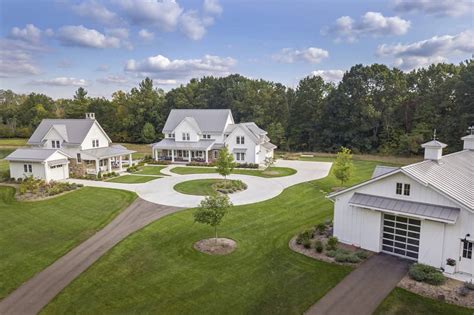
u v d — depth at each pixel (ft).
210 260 63.31
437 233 57.26
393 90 227.40
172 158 190.29
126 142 315.58
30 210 97.40
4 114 358.84
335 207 70.33
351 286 52.80
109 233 78.18
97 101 331.36
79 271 59.47
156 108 305.73
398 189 62.69
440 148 72.90
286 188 123.95
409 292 50.57
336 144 245.24
